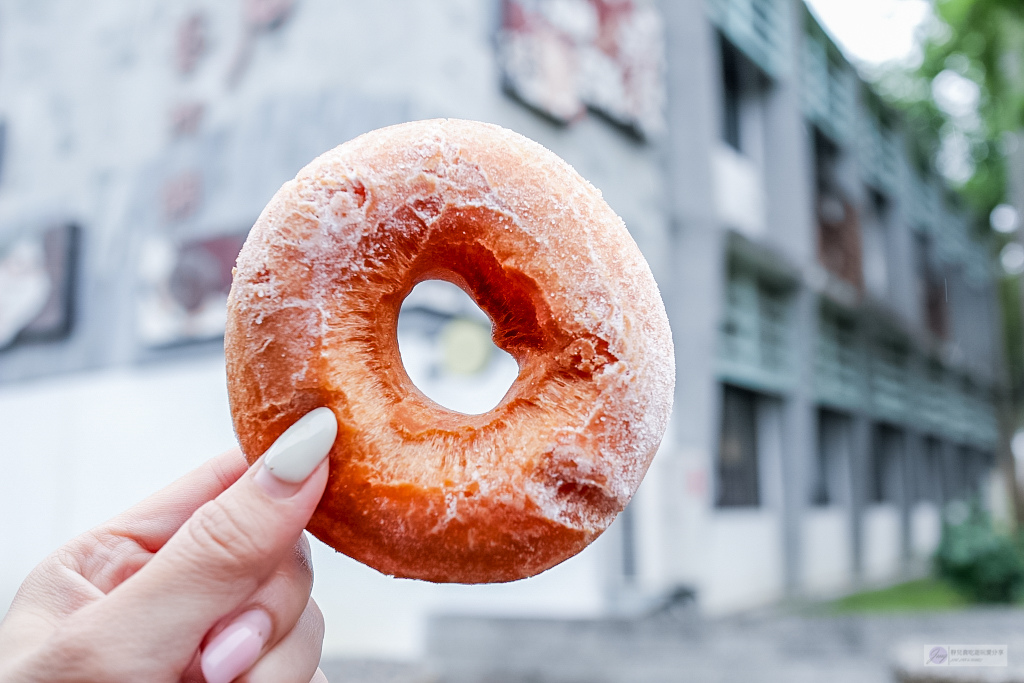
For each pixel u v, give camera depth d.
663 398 1.16
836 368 13.47
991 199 17.73
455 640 7.28
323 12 7.00
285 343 1.12
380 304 1.17
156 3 8.55
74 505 8.46
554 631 7.55
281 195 1.15
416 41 6.43
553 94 7.54
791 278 11.15
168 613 1.04
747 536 10.23
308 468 1.08
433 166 1.15
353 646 6.67
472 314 6.93
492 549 1.12
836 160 13.73
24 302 9.14
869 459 15.47
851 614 9.19
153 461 7.88
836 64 13.69
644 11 9.12
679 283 9.24
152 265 8.05
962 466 25.88
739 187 10.48
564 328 1.14
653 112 9.05
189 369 7.80
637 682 6.15
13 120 9.85
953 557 11.55
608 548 7.91
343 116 6.72
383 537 1.13
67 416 8.68
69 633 1.02
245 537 1.05
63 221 8.91
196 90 7.98
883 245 16.45
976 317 22.97
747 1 10.72
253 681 1.13
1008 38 12.05
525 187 1.16
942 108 16.20
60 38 9.58
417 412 1.19
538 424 1.15
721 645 7.20
